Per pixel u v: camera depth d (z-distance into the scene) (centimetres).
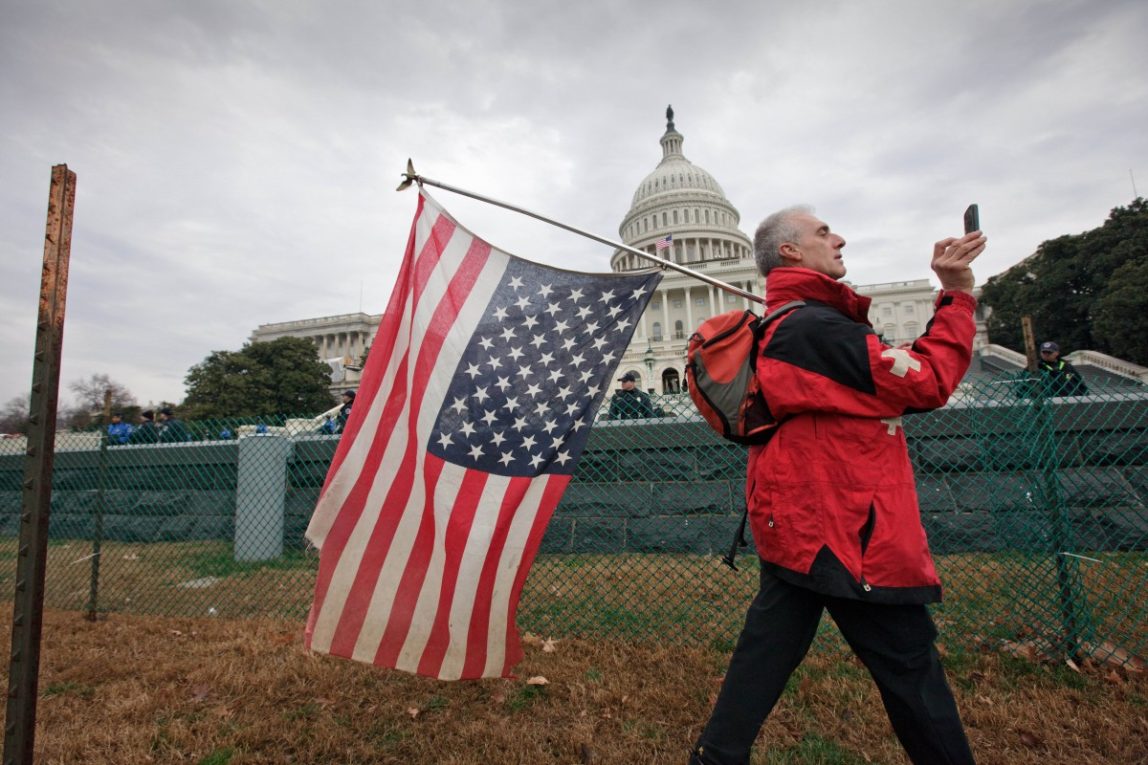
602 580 430
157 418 1076
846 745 219
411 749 229
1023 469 366
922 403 138
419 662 222
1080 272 3703
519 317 253
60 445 732
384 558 230
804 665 289
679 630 342
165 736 238
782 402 145
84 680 299
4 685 291
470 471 238
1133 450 442
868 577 135
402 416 245
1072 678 271
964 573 393
